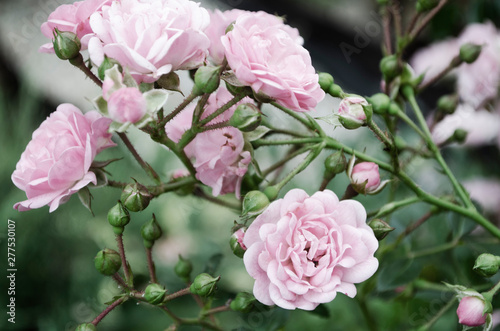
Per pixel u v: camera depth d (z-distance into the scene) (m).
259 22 0.35
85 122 0.35
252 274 0.33
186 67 0.34
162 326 0.52
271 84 0.33
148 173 0.37
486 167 0.51
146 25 0.33
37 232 0.55
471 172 0.51
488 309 0.35
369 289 0.43
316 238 0.33
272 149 0.49
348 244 0.33
